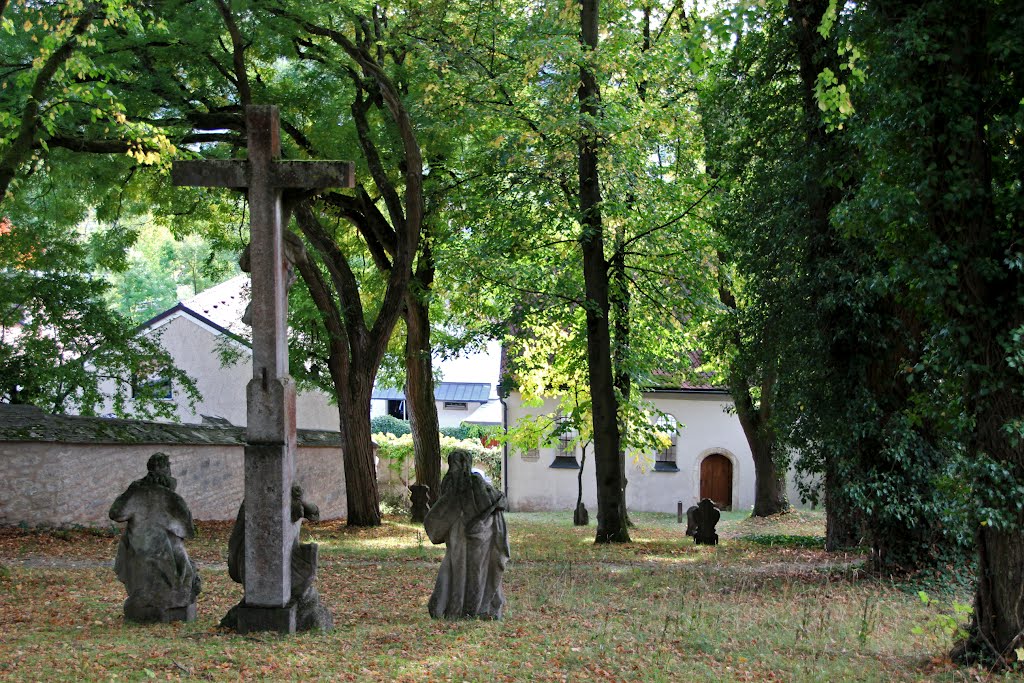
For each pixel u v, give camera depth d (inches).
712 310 1061.1
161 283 2573.8
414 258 1175.6
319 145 1017.5
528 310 1053.2
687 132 1007.0
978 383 424.2
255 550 430.3
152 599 461.7
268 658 370.6
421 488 1198.3
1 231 1093.8
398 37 1002.7
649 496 1771.7
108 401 1622.8
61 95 703.1
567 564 791.7
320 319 1191.6
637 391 1197.1
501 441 1470.2
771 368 859.4
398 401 2519.7
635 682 361.1
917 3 456.1
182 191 1040.8
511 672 366.3
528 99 1015.0
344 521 1248.8
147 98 860.0
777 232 775.1
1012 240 423.8
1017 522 409.7
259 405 429.7
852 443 726.5
